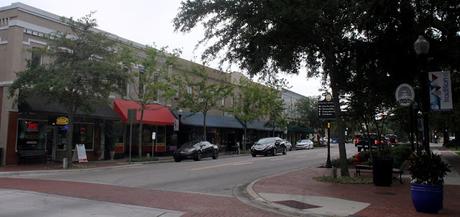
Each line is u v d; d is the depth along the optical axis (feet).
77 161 92.38
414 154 37.70
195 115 138.51
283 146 136.77
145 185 53.78
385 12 48.57
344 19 51.60
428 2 47.65
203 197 44.37
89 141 102.73
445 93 40.47
